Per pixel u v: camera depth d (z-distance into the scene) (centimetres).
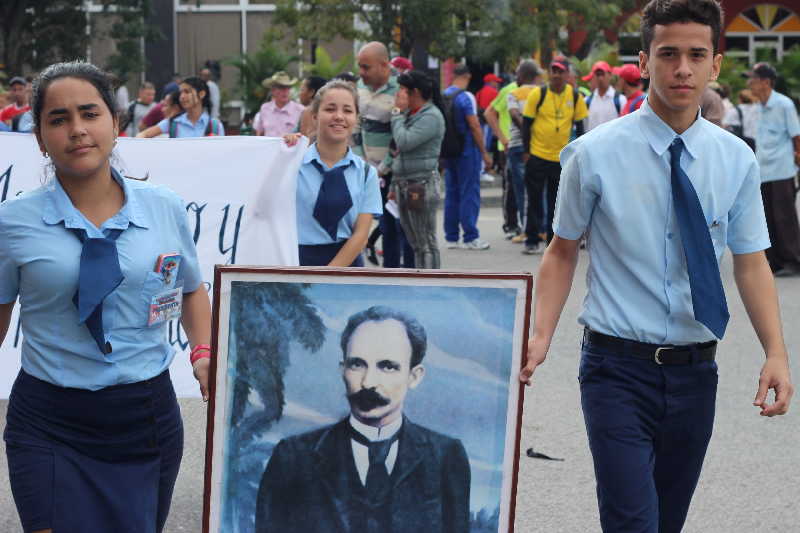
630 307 384
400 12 2353
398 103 968
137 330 362
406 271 350
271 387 354
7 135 678
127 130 2084
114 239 356
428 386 355
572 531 535
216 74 2795
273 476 356
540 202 1385
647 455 378
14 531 527
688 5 369
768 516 559
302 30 2425
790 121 1242
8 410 366
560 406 740
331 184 627
